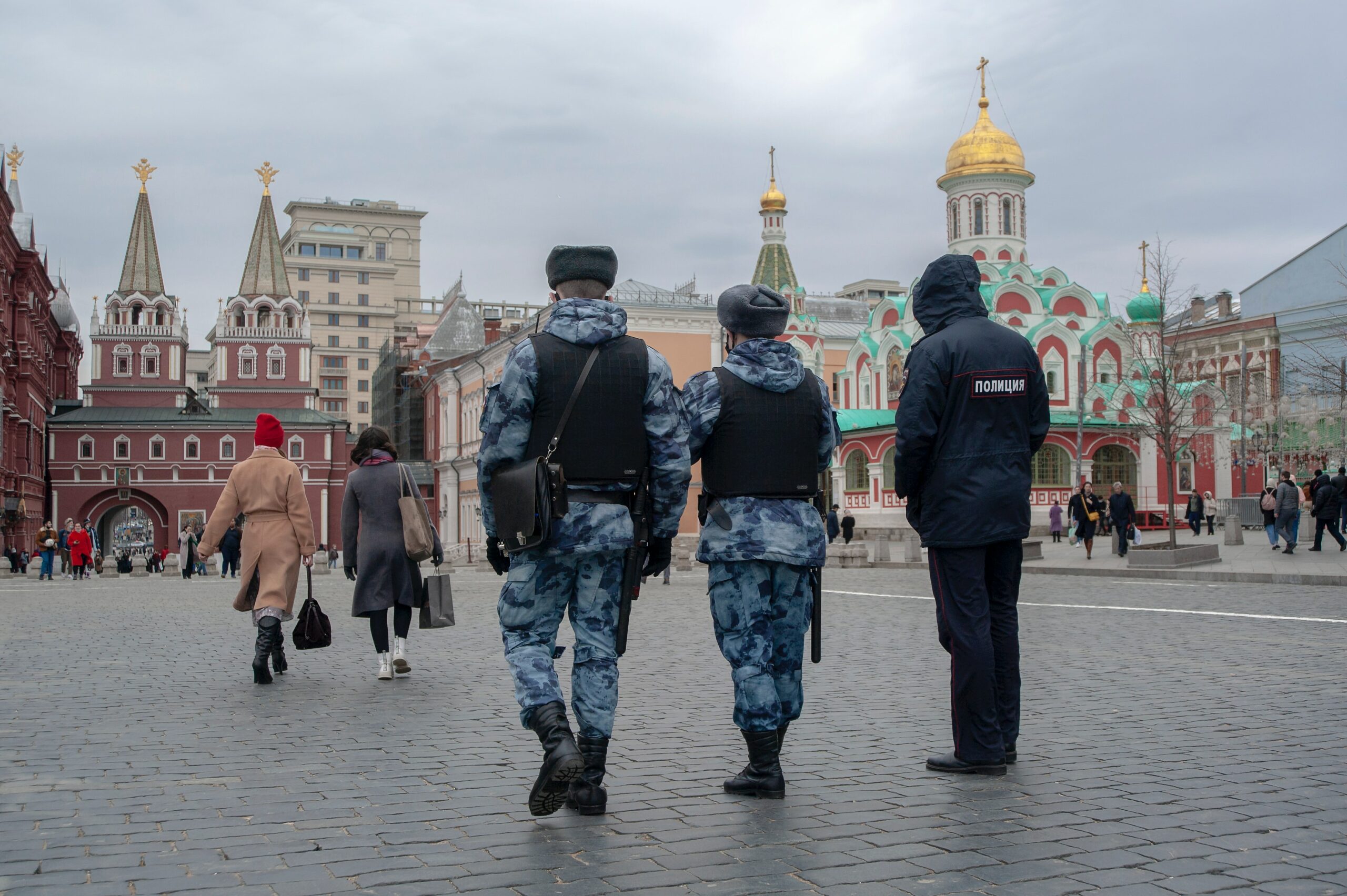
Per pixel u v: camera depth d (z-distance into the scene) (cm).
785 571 520
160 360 7662
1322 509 2616
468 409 6881
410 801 496
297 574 891
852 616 1413
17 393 5800
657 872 392
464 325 9150
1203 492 5250
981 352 545
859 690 800
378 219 16050
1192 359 6744
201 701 776
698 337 5306
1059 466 4981
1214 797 489
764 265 6431
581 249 500
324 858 411
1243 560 2391
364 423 14900
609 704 479
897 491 563
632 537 483
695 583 2227
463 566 4069
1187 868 393
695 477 4984
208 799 500
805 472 527
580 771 423
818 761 572
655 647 1095
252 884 382
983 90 5869
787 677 529
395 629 898
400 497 888
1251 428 5866
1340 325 5988
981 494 535
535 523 455
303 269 14812
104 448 7338
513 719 699
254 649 1102
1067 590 1814
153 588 2591
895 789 509
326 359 14762
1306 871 389
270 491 879
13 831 449
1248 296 6581
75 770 560
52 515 7225
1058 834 435
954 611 544
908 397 547
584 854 414
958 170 5775
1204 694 760
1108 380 5378
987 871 392
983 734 535
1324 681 810
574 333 484
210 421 7462
